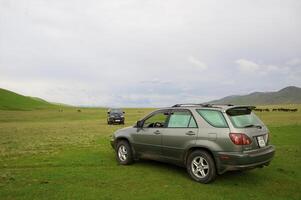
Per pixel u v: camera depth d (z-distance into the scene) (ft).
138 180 25.71
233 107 24.99
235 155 23.00
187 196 21.68
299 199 21.42
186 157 26.23
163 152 28.17
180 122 27.45
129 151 31.27
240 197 21.61
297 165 31.65
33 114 251.80
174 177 26.73
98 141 52.65
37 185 24.03
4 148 44.70
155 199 20.98
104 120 156.04
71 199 20.85
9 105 419.33
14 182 24.86
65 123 127.54
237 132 23.43
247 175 27.58
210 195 21.94
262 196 21.90
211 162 24.22
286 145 45.06
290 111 206.08
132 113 253.44
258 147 24.34
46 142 52.37
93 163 32.53
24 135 67.21
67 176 26.86
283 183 25.20
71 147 45.14
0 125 118.32
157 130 28.86
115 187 23.68
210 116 25.46
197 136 25.38
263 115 157.48
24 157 36.37
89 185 24.14
